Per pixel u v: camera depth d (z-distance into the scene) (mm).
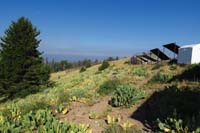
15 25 32531
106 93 18125
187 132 9648
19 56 31953
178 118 10852
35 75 31734
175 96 13953
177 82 18484
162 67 32531
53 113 14539
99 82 25422
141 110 13641
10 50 31922
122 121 12352
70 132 10070
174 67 29953
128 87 15422
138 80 23812
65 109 14492
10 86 31344
